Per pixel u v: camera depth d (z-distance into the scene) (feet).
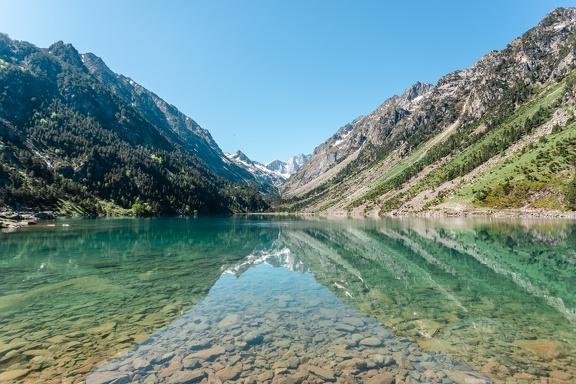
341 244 177.47
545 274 91.81
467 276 91.09
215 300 70.33
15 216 394.11
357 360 41.60
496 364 40.06
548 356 41.93
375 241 185.68
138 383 36.73
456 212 421.59
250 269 106.42
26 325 55.57
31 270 103.09
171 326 54.54
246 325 54.65
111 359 42.70
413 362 40.91
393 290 77.71
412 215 502.38
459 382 36.06
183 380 37.14
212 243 188.03
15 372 39.50
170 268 107.55
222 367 40.09
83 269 104.94
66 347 46.52
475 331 51.01
